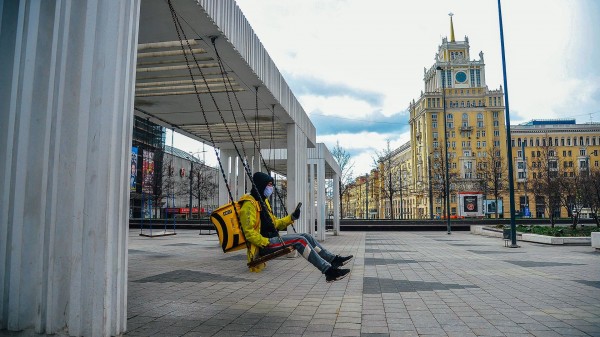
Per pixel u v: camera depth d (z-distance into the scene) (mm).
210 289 6965
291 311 5379
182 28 6645
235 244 4969
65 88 4027
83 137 3975
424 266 10188
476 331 4434
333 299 6180
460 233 28109
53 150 4031
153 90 10633
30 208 4027
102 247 3828
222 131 15648
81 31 4141
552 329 4500
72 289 3855
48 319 3859
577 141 93875
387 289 7027
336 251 14383
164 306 5641
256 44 8922
